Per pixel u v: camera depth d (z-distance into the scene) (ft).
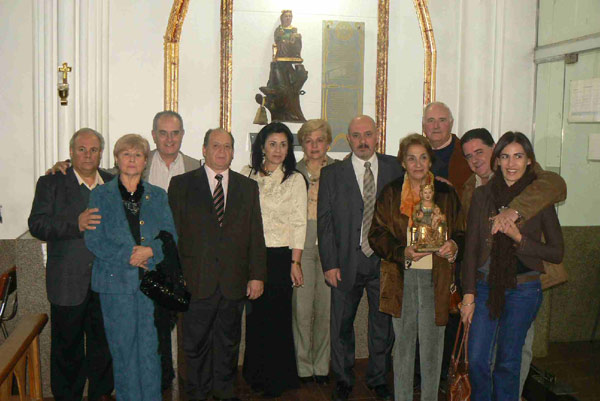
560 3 14.15
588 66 13.25
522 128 15.21
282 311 11.60
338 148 14.89
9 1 13.00
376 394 11.80
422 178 10.03
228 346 10.91
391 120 15.26
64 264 10.38
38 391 7.70
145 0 13.71
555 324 13.58
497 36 14.88
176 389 12.23
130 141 9.83
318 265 12.12
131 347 9.74
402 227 10.05
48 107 13.04
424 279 10.03
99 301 10.53
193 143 14.21
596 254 13.37
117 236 9.52
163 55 13.91
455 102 15.42
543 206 9.16
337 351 11.49
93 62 13.14
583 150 13.39
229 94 14.15
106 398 11.04
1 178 13.26
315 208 12.03
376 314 11.40
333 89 14.80
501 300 9.27
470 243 9.73
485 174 11.07
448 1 15.29
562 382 12.19
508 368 9.53
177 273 9.78
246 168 11.94
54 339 10.69
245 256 10.84
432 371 10.12
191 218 10.58
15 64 13.14
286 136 11.50
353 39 14.84
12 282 11.75
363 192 11.25
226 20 13.98
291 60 14.25
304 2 14.56
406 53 15.24
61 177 10.53
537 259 9.42
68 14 12.87
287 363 11.78
